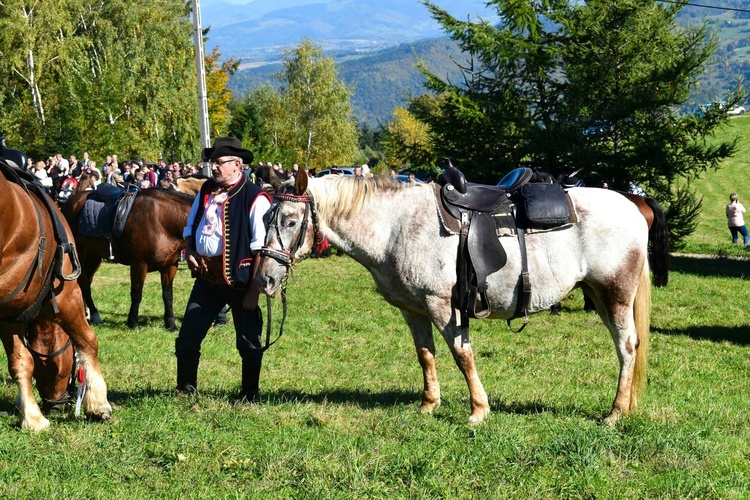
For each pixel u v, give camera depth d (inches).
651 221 287.4
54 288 211.0
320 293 585.3
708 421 239.5
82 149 1398.9
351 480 176.6
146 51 1791.3
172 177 908.6
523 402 269.4
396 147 922.7
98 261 446.3
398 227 230.4
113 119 1552.7
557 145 820.0
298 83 2642.7
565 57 872.3
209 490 171.6
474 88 896.9
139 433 207.6
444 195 230.2
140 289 422.6
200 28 720.3
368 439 205.8
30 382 216.1
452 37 882.8
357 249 233.5
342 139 2669.8
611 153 836.6
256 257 234.5
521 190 237.9
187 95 1840.6
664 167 823.7
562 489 176.1
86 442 200.1
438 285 227.9
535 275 233.3
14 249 191.9
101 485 173.3
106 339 389.4
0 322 206.2
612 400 276.7
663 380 332.2
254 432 210.2
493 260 228.4
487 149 886.4
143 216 410.3
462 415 237.6
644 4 844.6
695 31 850.1
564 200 235.0
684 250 1018.7
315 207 228.2
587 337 440.5
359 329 454.6
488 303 232.4
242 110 2650.1
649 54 852.0
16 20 1493.6
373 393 284.7
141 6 1811.0
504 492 173.0
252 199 236.7
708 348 423.5
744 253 995.9
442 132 889.5
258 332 249.8
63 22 1589.6
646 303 246.4
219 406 235.6
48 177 904.3
